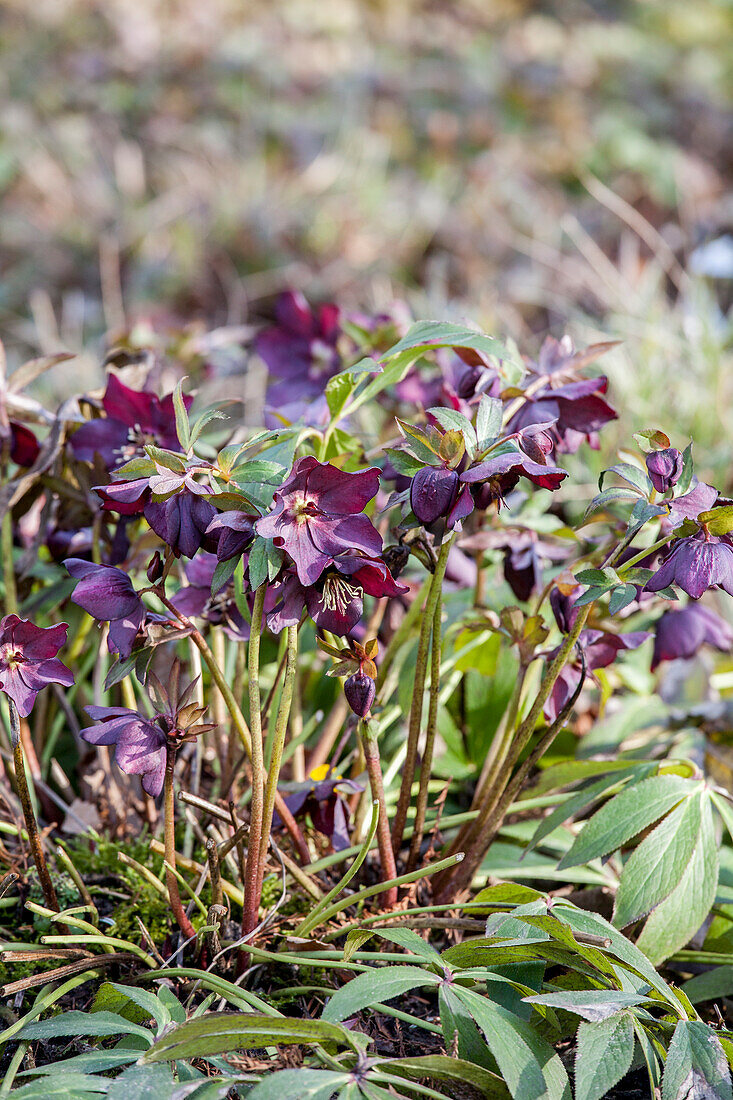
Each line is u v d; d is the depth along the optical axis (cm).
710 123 511
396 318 148
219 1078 116
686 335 222
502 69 530
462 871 130
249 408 213
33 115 437
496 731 142
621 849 139
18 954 122
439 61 540
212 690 136
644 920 130
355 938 122
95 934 125
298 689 138
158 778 121
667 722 147
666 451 121
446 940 131
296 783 129
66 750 146
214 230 365
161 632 121
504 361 132
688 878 127
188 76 484
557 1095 117
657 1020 119
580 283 304
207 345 168
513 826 138
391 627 141
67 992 126
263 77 489
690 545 119
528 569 136
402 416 148
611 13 660
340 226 368
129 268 353
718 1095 116
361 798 137
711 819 129
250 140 435
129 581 121
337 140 437
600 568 122
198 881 130
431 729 128
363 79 498
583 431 130
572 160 446
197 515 119
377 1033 125
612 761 133
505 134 466
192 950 126
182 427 120
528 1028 119
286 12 567
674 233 373
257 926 126
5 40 491
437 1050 125
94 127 435
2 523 135
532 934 121
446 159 439
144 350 144
